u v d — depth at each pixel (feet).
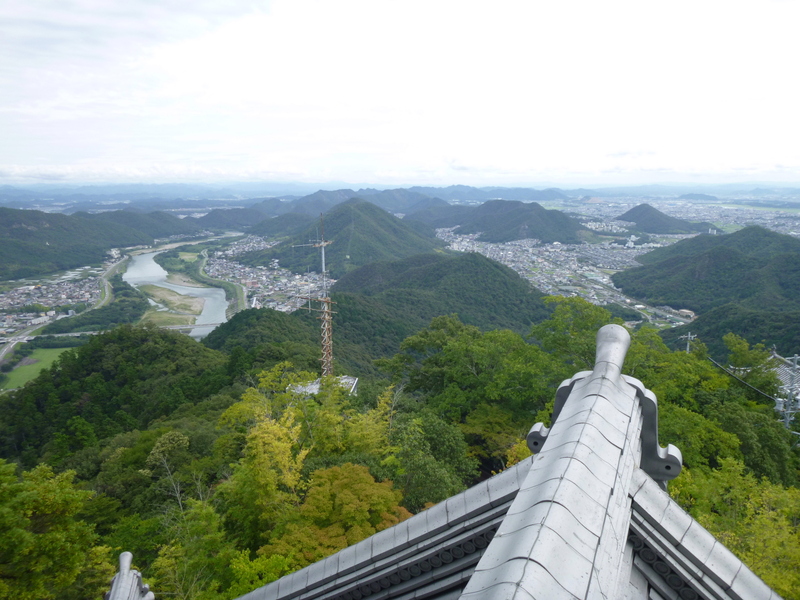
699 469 80.84
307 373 119.85
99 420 235.61
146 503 105.81
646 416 20.59
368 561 21.27
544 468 16.19
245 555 55.57
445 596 19.27
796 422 133.69
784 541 48.62
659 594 16.80
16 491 42.93
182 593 57.41
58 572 45.70
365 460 81.66
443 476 75.61
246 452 72.38
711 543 16.69
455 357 128.57
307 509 59.41
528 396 109.70
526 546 12.57
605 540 13.84
